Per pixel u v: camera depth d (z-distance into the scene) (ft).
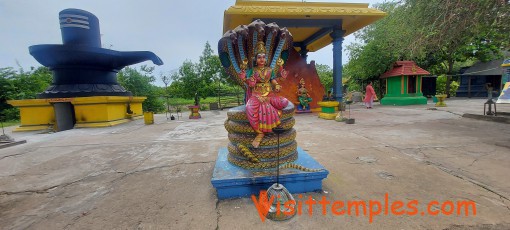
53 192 10.05
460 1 18.45
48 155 16.69
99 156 15.79
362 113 35.53
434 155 13.15
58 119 31.19
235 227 6.94
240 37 9.31
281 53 10.72
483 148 14.16
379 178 10.17
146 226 7.16
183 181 10.64
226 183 8.48
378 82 67.15
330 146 15.90
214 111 56.59
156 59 39.83
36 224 7.55
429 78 66.54
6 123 49.03
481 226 6.63
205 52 64.80
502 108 36.19
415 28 23.03
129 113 39.17
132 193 9.57
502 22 19.02
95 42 36.40
